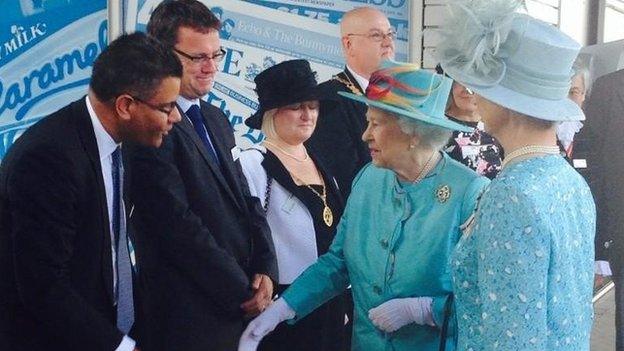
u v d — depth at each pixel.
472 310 2.20
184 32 3.26
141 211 3.10
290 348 3.52
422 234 2.74
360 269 2.88
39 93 4.79
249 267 3.34
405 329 2.79
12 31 4.70
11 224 2.65
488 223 2.07
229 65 5.17
